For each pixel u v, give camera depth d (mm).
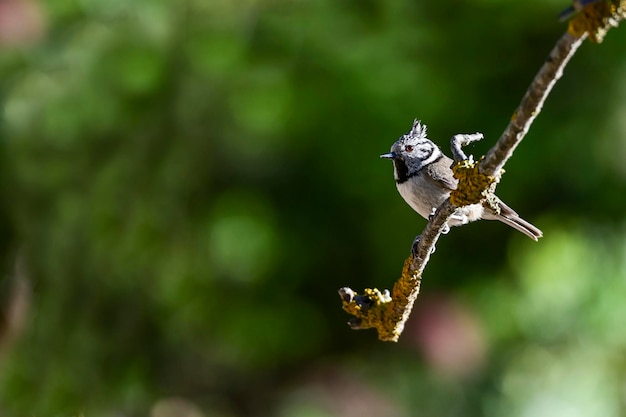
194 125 14125
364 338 14352
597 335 13430
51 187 13617
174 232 14234
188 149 14258
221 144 14117
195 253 14422
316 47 13180
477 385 13828
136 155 14281
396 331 6211
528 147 12289
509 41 12609
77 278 13406
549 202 12781
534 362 13836
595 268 13039
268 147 13695
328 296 14047
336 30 13180
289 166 13500
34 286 11930
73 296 13219
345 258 13492
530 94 4379
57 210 13500
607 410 13922
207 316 14578
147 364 14219
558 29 12445
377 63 12703
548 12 12383
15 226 12781
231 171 14219
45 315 12258
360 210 13023
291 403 14789
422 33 12812
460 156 5180
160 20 14094
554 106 12375
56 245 13336
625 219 12734
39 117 13852
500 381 13805
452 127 12422
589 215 12828
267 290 14242
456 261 13180
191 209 14312
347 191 12930
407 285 5996
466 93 12492
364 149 12586
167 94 14172
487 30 12633
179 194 14328
